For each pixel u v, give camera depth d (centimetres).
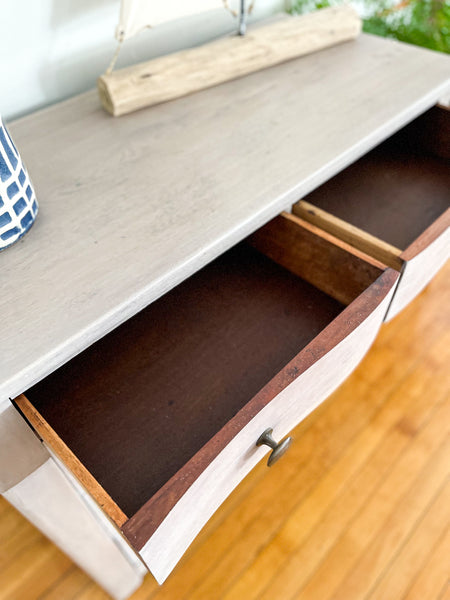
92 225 54
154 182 59
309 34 84
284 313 66
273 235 68
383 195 84
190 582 84
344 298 66
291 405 50
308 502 92
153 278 48
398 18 108
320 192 85
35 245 52
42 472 50
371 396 105
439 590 81
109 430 56
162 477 52
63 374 61
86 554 67
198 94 76
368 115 69
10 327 44
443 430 100
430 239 61
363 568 84
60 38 73
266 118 70
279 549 87
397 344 113
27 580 86
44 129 69
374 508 90
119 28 68
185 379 60
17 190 48
